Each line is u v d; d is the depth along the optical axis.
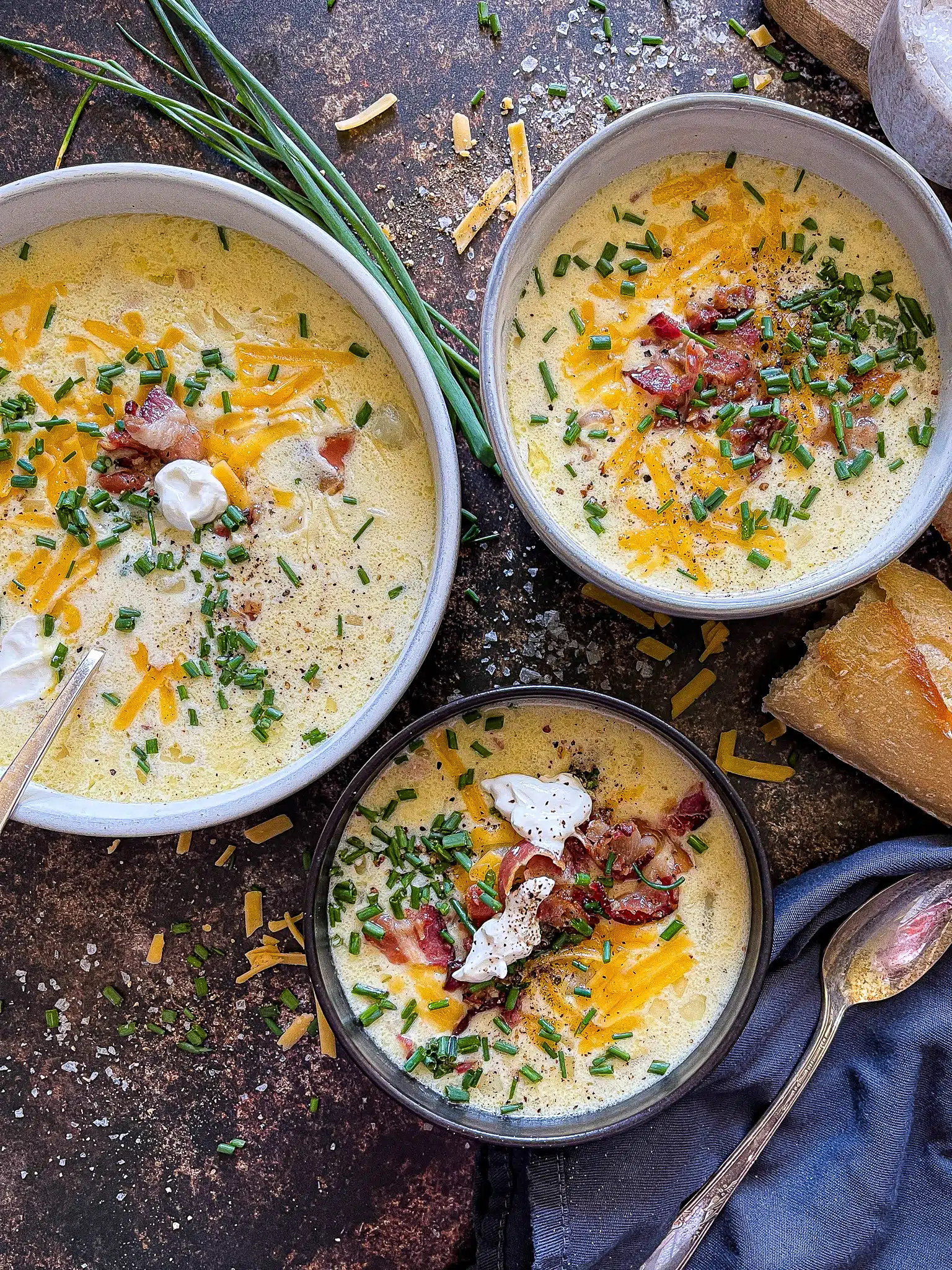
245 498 0.46
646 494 0.45
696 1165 0.50
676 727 0.52
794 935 0.50
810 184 0.46
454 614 0.52
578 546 0.44
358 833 0.47
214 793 0.46
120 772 0.46
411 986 0.47
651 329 0.45
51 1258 0.53
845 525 0.45
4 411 0.46
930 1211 0.50
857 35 0.49
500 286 0.43
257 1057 0.53
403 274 0.49
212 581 0.46
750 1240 0.49
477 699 0.45
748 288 0.46
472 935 0.47
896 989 0.50
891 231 0.46
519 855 0.47
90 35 0.51
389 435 0.46
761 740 0.52
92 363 0.46
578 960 0.47
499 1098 0.47
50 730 0.45
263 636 0.46
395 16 0.52
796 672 0.50
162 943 0.52
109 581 0.46
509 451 0.43
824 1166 0.50
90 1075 0.53
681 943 0.47
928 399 0.46
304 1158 0.53
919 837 0.51
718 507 0.45
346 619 0.46
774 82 0.51
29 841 0.53
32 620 0.46
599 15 0.51
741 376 0.45
